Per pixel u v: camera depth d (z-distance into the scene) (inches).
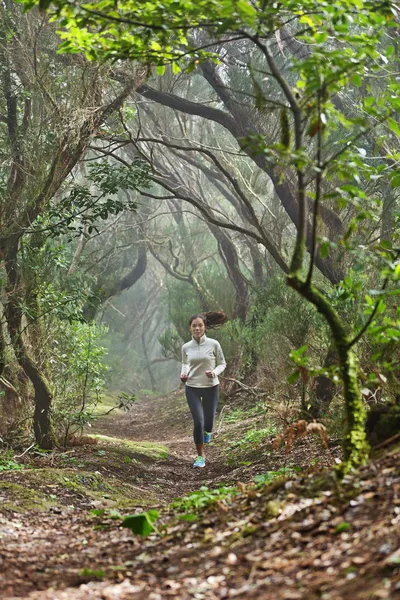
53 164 416.2
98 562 190.5
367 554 142.0
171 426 751.1
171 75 599.2
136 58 249.0
